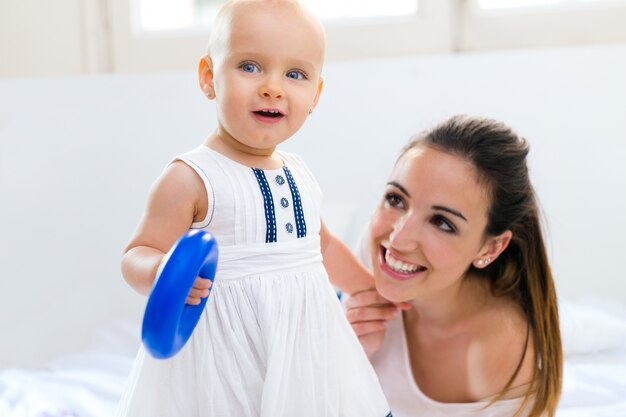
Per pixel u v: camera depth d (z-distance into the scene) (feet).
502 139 3.19
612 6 5.53
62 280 5.28
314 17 2.53
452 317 3.55
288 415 2.48
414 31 5.80
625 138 5.05
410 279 3.18
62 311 5.22
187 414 2.38
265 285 2.44
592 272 5.10
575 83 5.12
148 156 5.40
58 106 5.38
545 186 5.16
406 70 5.31
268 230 2.47
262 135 2.44
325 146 5.34
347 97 5.34
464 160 3.10
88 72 6.19
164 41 6.16
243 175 2.51
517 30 5.71
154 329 1.91
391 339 3.65
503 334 3.47
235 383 2.38
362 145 5.30
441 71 5.28
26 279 5.22
